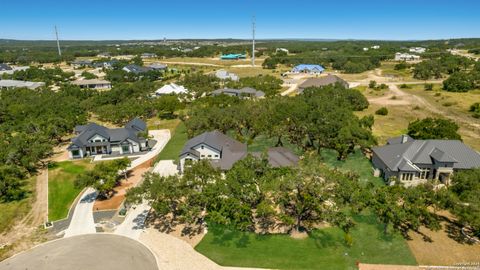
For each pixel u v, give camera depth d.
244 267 36.28
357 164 64.19
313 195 41.28
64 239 41.81
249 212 41.97
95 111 103.56
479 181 44.78
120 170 61.62
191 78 149.38
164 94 121.44
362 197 40.59
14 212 48.59
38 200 52.22
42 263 37.44
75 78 167.25
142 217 46.47
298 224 42.12
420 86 143.25
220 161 57.31
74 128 86.06
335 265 36.41
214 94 120.44
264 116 74.38
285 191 41.84
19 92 121.19
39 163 67.75
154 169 63.16
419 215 40.59
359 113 102.38
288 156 58.00
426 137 67.12
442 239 40.69
